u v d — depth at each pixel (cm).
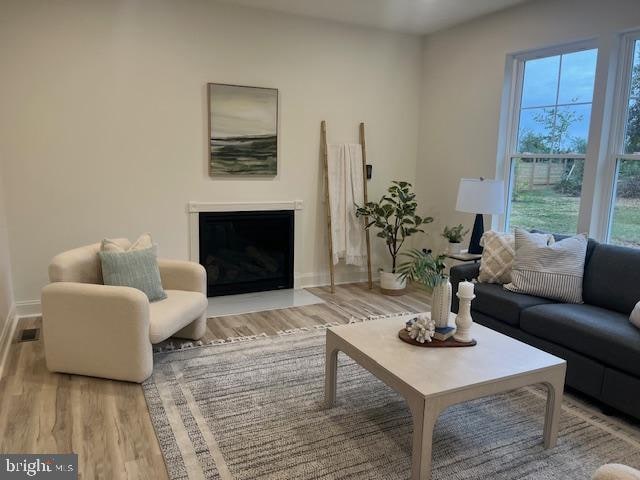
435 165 525
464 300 237
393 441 229
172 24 409
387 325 265
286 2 422
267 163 464
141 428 235
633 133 356
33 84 371
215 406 258
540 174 422
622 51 356
